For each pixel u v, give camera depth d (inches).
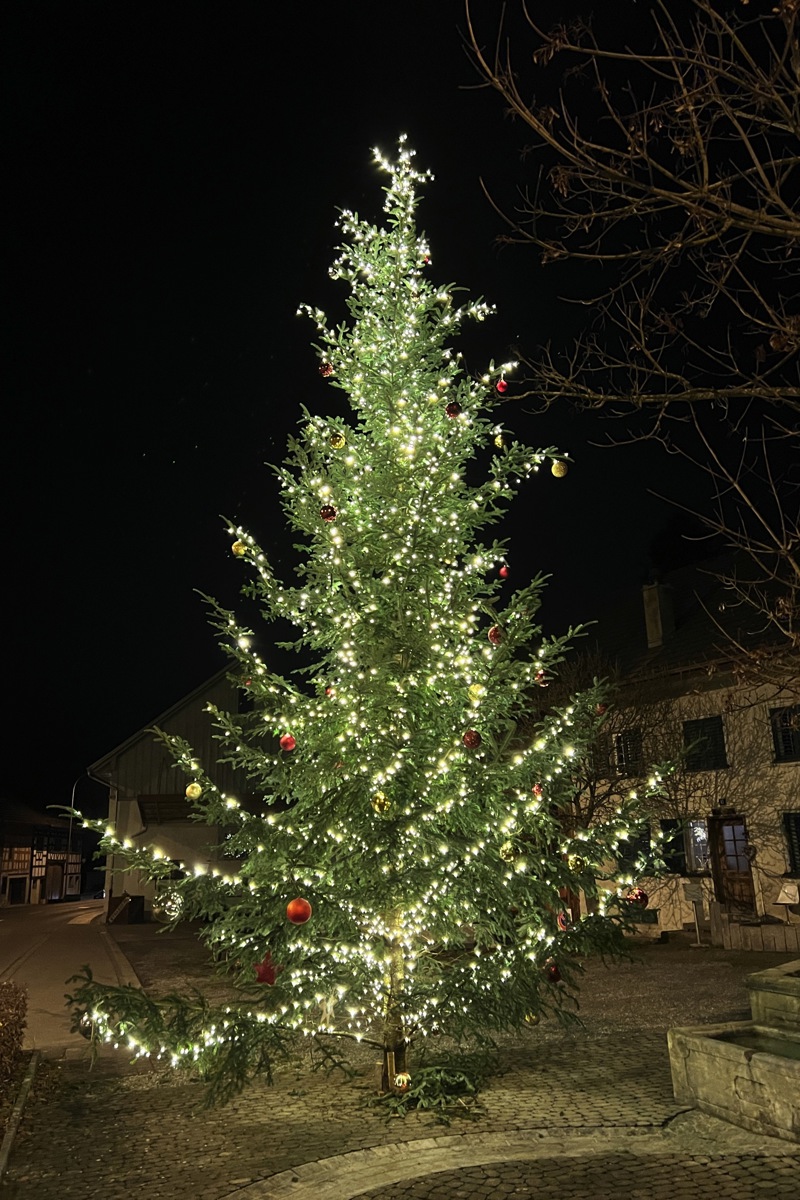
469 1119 243.6
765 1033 251.4
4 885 2139.5
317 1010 379.9
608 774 742.5
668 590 859.4
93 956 754.8
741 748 714.2
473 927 290.8
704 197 170.2
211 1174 212.4
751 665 250.4
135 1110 276.8
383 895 258.8
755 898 692.7
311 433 308.0
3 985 357.4
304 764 282.4
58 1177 217.3
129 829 1155.3
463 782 268.2
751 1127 218.8
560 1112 245.6
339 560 287.6
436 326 308.8
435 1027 275.4
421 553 283.6
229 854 284.7
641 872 277.7
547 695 772.6
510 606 291.7
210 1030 238.5
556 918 270.1
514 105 177.6
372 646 282.2
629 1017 386.0
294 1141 234.1
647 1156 207.6
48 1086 313.7
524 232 197.9
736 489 214.2
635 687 788.6
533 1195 187.5
